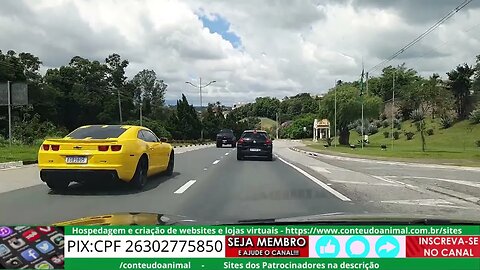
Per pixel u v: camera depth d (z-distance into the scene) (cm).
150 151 1223
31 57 6838
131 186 1139
